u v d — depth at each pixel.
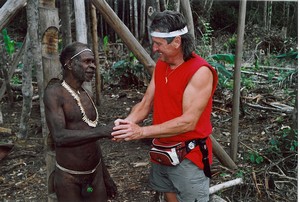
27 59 4.55
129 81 7.10
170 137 2.38
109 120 5.57
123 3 11.08
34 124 5.27
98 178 2.50
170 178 2.48
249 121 5.47
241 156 4.38
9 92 5.97
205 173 2.46
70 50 2.20
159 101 2.38
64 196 2.42
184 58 2.24
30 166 4.17
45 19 2.43
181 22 2.17
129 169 4.10
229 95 6.32
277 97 6.44
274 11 14.36
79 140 2.15
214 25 13.62
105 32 11.77
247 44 11.11
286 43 10.77
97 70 5.94
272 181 3.67
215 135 5.05
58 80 2.39
